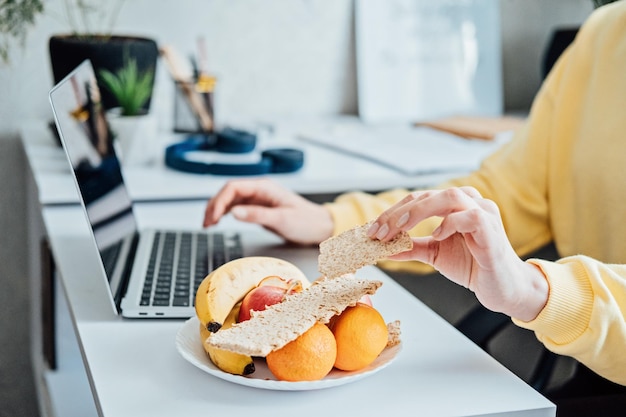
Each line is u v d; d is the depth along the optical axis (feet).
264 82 6.45
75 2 5.74
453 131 5.84
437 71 6.59
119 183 3.47
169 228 3.76
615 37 3.72
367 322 2.14
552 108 4.00
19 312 6.03
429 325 2.62
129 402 2.04
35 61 5.70
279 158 4.64
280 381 2.04
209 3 6.13
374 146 5.35
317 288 2.23
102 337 2.48
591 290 2.42
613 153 3.59
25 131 5.49
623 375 2.50
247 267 2.45
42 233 4.98
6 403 6.13
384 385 2.17
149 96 5.17
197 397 2.08
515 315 2.39
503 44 6.84
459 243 2.40
